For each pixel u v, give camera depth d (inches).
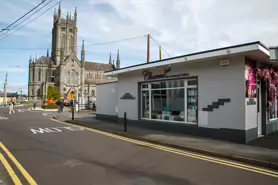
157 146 346.0
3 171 218.1
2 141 367.9
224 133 382.0
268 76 421.7
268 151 296.7
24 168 227.5
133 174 213.3
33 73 3722.9
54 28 3929.6
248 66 374.9
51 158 265.7
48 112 1154.0
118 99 622.2
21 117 843.4
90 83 3988.7
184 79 460.1
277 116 521.0
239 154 279.3
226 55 361.1
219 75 393.4
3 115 940.6
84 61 3900.1
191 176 210.5
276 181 200.4
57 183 188.4
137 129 501.0
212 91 402.6
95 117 774.5
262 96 441.4
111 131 475.2
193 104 441.7
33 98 3678.6
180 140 371.2
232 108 374.6
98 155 282.5
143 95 559.2
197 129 422.9
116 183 190.1
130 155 285.3
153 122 512.7
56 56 3816.4
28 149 311.4
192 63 437.4
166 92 499.2
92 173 214.4
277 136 418.3
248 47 326.6
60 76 3567.9
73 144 349.1
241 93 364.8
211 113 402.9
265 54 352.2
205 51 378.0
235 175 215.0
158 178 203.9
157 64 467.8
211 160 268.4
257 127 399.9
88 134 452.1
